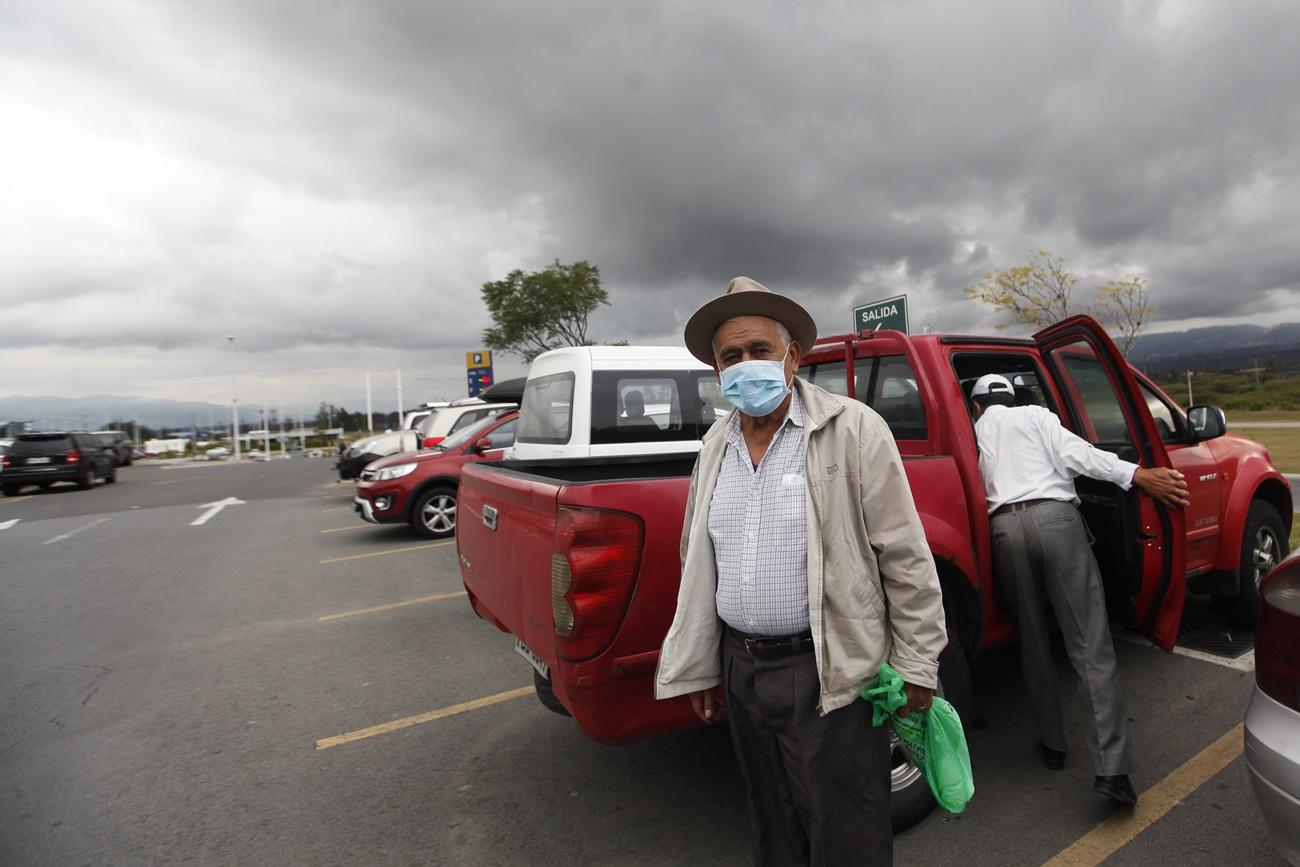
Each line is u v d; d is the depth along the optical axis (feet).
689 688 6.26
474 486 11.03
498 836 8.89
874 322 21.40
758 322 5.95
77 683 14.70
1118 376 10.02
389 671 14.92
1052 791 9.09
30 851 8.85
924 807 8.45
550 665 7.80
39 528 38.93
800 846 6.28
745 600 5.69
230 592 22.26
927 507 9.14
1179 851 7.82
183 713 13.05
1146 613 10.16
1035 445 9.36
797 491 5.59
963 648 9.53
